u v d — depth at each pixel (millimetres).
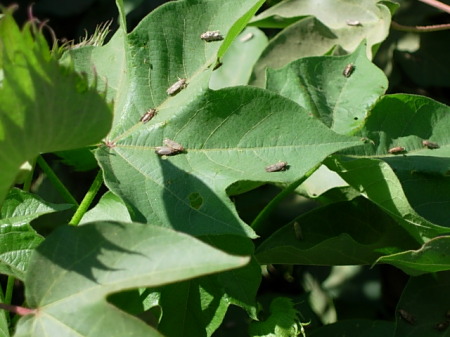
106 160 273
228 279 292
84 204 283
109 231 225
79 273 225
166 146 276
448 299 312
